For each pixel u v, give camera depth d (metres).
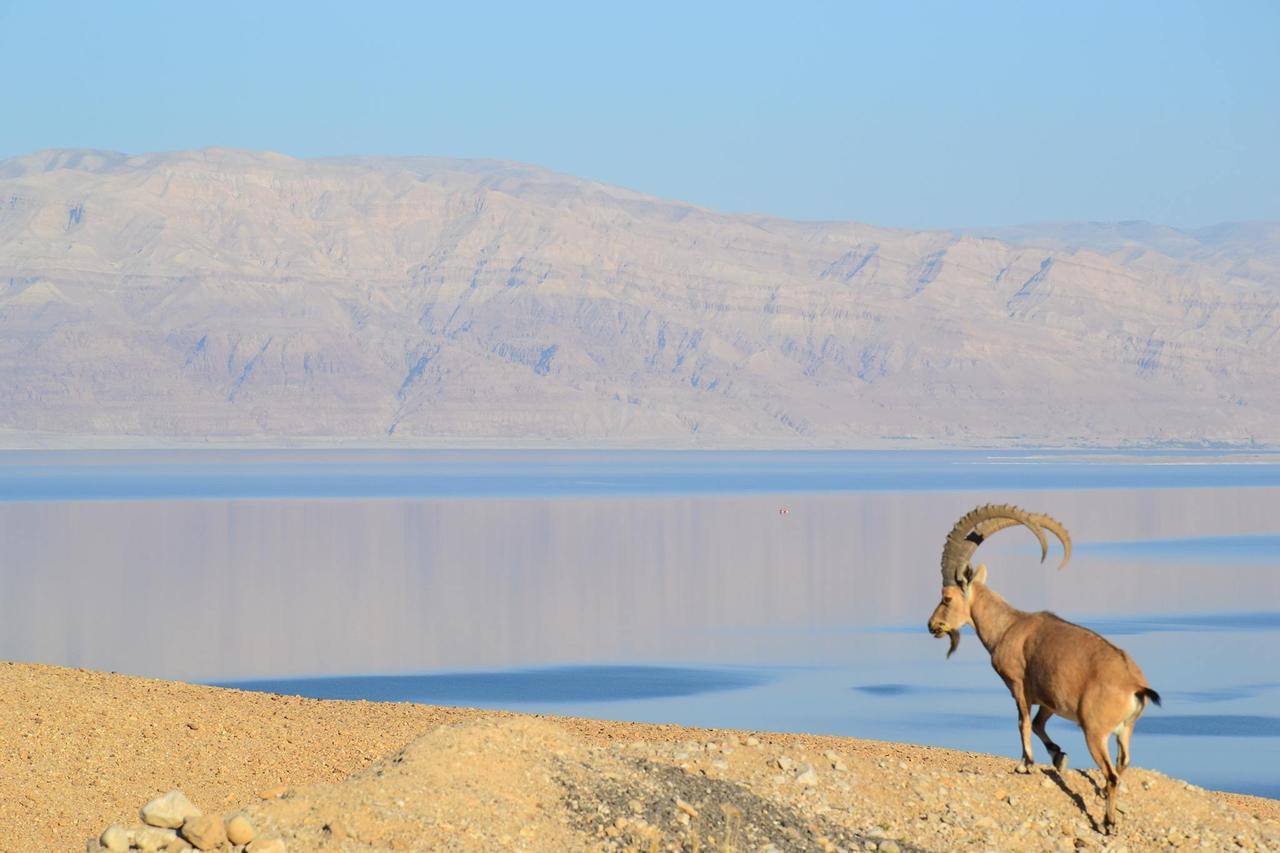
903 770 32.12
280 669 86.38
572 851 26.66
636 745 32.47
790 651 96.50
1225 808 32.28
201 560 162.00
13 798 32.88
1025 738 32.16
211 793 34.47
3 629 103.00
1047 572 150.38
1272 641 100.06
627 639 102.31
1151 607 120.12
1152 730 68.44
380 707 46.09
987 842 29.33
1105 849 29.66
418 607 120.25
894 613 119.06
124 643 96.62
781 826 28.83
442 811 27.33
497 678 83.94
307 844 26.08
